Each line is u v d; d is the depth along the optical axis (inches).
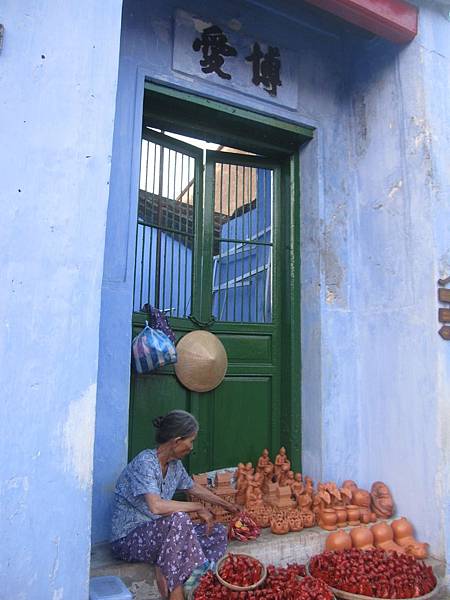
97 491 111.3
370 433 145.1
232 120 144.9
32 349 80.8
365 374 148.0
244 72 143.6
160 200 141.7
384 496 136.1
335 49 161.0
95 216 88.0
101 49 92.5
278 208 162.6
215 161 155.0
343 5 128.8
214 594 92.1
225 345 148.9
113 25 94.2
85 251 86.4
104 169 90.0
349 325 151.0
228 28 142.6
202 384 139.3
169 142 145.1
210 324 146.5
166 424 104.4
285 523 121.6
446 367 127.9
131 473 103.3
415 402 132.6
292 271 156.0
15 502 77.3
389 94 146.7
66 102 88.4
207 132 146.6
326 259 150.3
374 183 149.8
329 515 125.9
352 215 155.8
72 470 81.5
